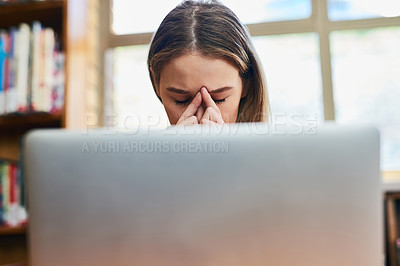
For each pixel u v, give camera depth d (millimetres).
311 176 494
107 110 2197
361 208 493
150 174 502
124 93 2246
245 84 1326
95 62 2125
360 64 2170
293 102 2164
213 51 1263
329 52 2174
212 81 1271
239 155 499
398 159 2086
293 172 494
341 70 2174
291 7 2230
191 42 1272
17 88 1454
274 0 2236
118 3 2303
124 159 505
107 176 504
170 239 498
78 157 508
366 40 2184
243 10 2248
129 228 501
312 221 493
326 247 492
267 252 494
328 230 492
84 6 1850
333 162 494
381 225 502
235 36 1286
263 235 495
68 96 1540
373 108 2139
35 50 1486
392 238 1617
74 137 511
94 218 504
